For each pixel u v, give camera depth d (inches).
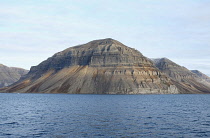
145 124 2343.8
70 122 2443.4
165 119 2699.3
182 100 6884.8
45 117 2822.3
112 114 3093.0
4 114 3149.6
